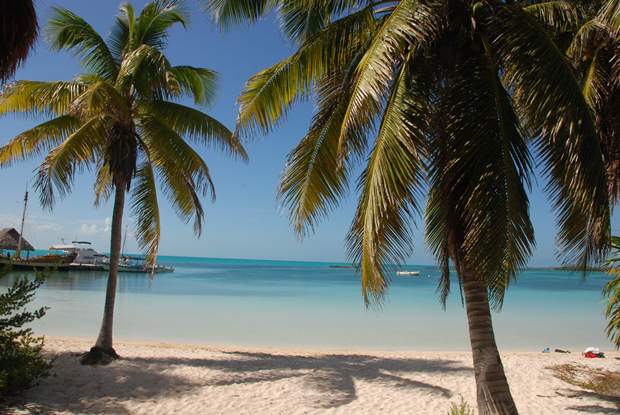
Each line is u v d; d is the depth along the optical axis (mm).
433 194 5164
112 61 10297
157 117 10344
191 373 8930
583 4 6086
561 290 48688
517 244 4199
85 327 16672
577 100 4340
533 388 8781
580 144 4246
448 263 5617
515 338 18516
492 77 4914
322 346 15742
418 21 4578
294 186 6195
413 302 30750
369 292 4555
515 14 4836
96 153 10094
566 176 4566
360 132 5414
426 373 9797
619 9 4688
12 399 6930
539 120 4629
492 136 4578
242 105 6242
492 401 5184
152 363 9578
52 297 26000
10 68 3258
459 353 13312
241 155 10547
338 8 6383
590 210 4234
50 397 7184
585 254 4777
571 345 17266
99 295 28156
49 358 9344
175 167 10242
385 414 7004
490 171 4430
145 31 10266
